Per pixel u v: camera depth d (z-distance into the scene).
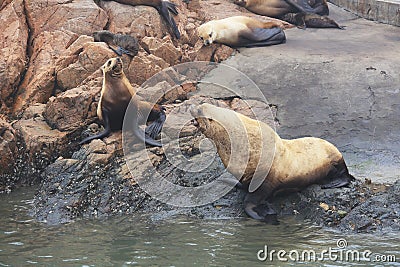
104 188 14.78
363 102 17.70
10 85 18.58
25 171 16.30
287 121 17.36
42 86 18.64
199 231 13.26
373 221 13.09
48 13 20.30
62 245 12.76
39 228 13.60
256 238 12.87
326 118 17.34
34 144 16.34
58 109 17.02
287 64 19.45
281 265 11.73
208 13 22.84
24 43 19.72
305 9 23.78
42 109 17.84
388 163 15.57
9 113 18.48
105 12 20.70
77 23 20.22
